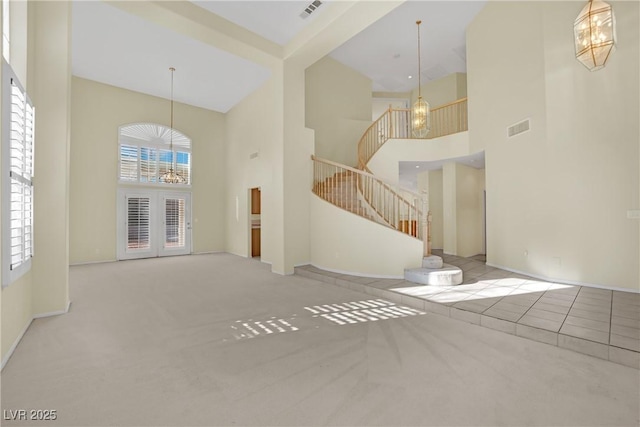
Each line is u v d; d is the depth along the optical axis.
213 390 2.06
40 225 3.47
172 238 8.83
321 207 6.32
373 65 8.80
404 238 5.29
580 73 4.46
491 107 6.20
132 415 1.80
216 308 3.88
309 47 5.66
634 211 4.03
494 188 6.19
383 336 2.98
